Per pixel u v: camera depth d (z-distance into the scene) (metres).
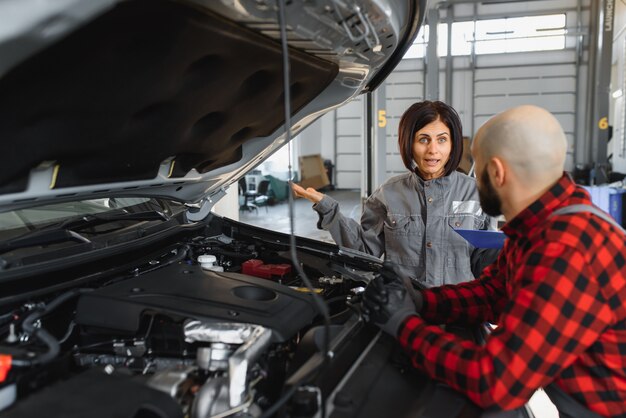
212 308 1.13
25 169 1.05
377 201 2.13
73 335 1.21
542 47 11.16
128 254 1.42
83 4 0.70
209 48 0.98
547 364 0.89
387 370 1.12
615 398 0.99
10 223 1.28
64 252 1.24
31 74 0.81
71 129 1.01
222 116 1.33
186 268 1.42
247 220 9.31
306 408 0.87
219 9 0.89
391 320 1.13
